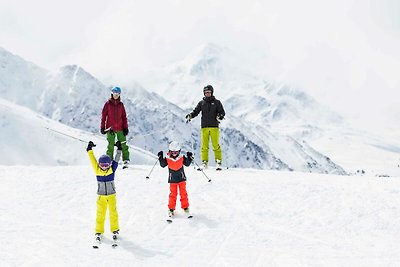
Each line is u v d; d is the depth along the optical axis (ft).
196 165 54.39
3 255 30.71
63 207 40.70
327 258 31.19
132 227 36.73
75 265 29.68
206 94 52.80
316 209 39.32
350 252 32.17
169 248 33.19
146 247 33.24
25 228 35.96
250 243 33.88
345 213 38.29
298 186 43.93
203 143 53.06
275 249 32.86
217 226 36.78
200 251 32.68
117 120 51.44
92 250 32.40
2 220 37.40
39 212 39.42
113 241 34.22
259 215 38.73
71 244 33.30
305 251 32.45
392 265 29.78
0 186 45.52
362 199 40.60
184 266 30.27
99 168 34.50
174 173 38.11
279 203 40.63
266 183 44.93
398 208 38.50
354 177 49.65
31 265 29.37
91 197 42.70
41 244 32.96
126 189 44.04
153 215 38.81
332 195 41.81
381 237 34.60
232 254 32.12
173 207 38.29
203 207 40.24
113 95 51.44
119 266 29.94
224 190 43.60
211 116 52.54
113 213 34.63
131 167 52.16
